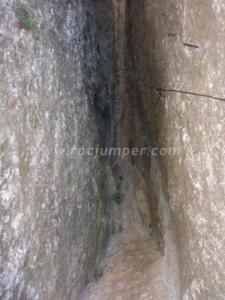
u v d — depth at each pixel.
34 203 2.46
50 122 2.75
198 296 2.82
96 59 4.31
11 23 2.29
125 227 4.30
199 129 2.66
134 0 4.46
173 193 3.33
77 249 3.30
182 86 2.95
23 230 2.31
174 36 3.07
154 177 4.02
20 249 2.28
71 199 3.15
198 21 2.58
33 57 2.54
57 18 3.12
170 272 3.48
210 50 2.41
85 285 3.54
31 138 2.44
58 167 2.87
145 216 4.28
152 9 3.63
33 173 2.45
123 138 4.82
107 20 4.88
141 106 4.34
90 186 3.70
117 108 4.92
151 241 4.05
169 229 3.64
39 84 2.60
